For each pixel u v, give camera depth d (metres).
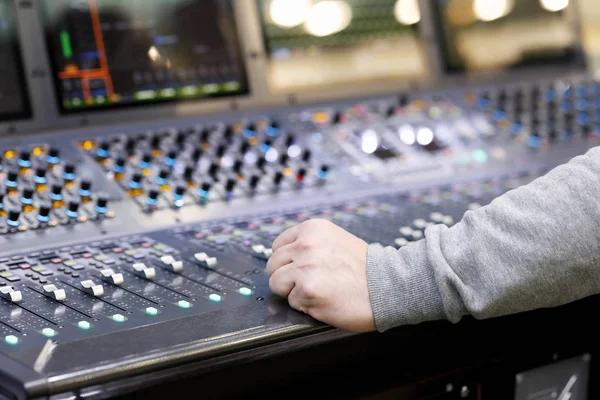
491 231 1.14
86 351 1.01
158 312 1.14
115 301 1.17
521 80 2.32
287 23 2.05
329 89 2.07
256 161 1.72
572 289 1.12
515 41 2.35
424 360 1.37
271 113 1.96
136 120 1.83
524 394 1.49
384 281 1.15
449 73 2.23
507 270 1.11
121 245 1.39
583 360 1.58
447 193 1.72
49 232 1.41
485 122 2.09
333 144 1.88
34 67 1.74
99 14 1.82
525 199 1.14
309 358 1.22
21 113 1.72
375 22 2.16
